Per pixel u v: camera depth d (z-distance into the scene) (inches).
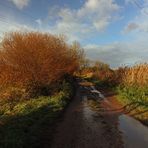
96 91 1551.4
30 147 424.5
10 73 1093.8
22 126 523.8
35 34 1182.3
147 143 490.3
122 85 1488.7
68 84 1555.1
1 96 946.1
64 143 474.3
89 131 566.9
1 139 433.4
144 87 1151.6
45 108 752.3
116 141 497.0
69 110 815.1
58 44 1432.1
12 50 1109.7
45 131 539.8
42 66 1123.3
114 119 714.2
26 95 1007.6
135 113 796.6
